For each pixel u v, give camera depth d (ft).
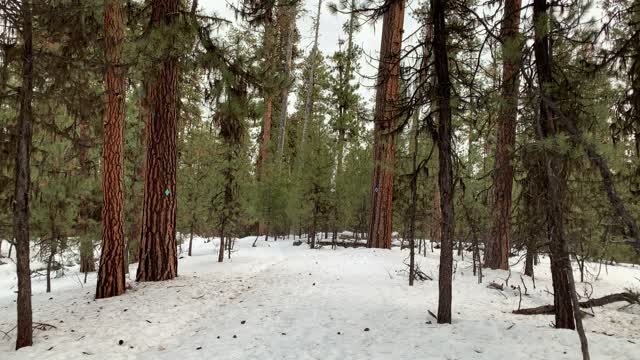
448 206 24.99
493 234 49.85
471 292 37.91
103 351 21.03
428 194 72.69
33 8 21.34
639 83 23.67
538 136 19.26
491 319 26.73
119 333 23.88
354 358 19.76
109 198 33.60
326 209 79.41
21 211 21.99
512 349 19.11
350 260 56.39
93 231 45.21
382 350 20.63
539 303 35.09
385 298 33.06
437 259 63.16
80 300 33.19
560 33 21.04
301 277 43.78
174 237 41.39
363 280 41.86
